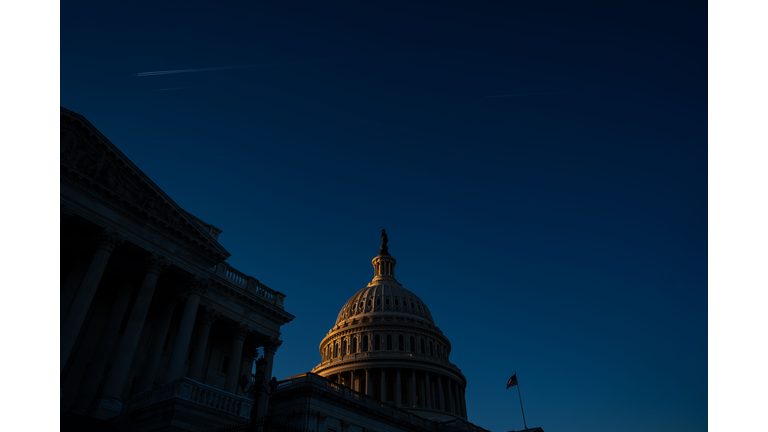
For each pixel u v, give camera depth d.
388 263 150.00
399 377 108.38
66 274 37.19
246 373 50.84
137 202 37.84
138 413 28.89
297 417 58.84
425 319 127.38
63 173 33.44
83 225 35.16
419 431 75.69
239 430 26.33
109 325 36.75
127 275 39.47
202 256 41.91
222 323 48.50
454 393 115.25
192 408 27.31
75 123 34.38
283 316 52.12
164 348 44.41
